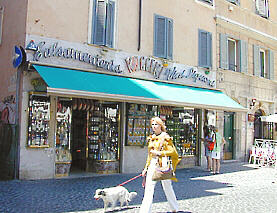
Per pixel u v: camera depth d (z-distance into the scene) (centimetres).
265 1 1770
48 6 935
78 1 997
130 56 1120
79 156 1131
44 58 914
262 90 1711
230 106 1226
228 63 1562
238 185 929
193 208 638
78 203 645
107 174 1034
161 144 554
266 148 1397
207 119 1377
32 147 880
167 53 1234
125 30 1111
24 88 884
